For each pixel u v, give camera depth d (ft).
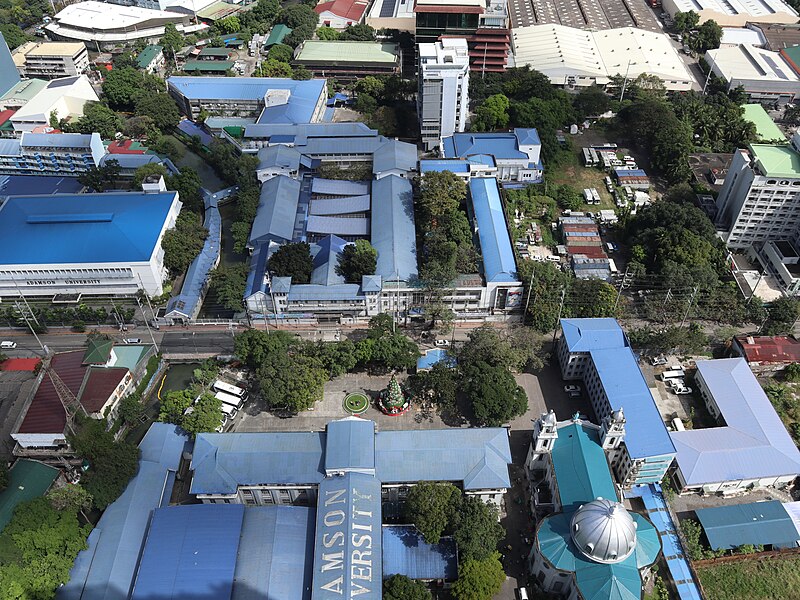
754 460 570.05
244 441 556.51
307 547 504.43
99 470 536.83
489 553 497.46
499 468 539.70
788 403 646.74
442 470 537.65
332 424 552.41
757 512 542.16
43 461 593.01
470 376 636.07
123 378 642.22
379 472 537.24
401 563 500.33
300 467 539.70
